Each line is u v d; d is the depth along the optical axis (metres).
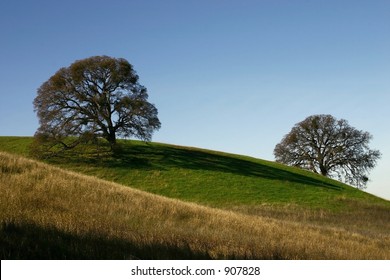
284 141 81.94
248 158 75.81
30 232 10.75
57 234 11.05
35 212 14.39
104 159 61.84
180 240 13.48
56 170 26.03
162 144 76.75
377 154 78.88
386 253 19.09
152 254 11.07
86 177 26.66
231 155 76.38
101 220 14.95
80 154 63.75
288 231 20.55
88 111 60.47
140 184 53.38
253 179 58.75
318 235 21.70
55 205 16.89
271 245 15.12
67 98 60.47
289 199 50.94
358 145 78.94
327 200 52.59
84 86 61.03
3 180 20.44
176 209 21.64
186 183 54.34
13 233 10.36
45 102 59.88
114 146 62.41
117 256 10.15
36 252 9.42
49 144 62.09
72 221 13.09
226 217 21.77
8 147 69.50
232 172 61.66
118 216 17.42
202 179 56.34
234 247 13.62
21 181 20.73
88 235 11.59
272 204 47.69
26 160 26.53
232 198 49.44
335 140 79.12
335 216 43.97
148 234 13.62
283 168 71.25
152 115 61.47
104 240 11.41
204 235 15.38
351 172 79.00
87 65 59.94
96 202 20.02
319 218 41.19
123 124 62.06
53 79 60.12
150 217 18.80
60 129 59.69
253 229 19.33
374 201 56.69
